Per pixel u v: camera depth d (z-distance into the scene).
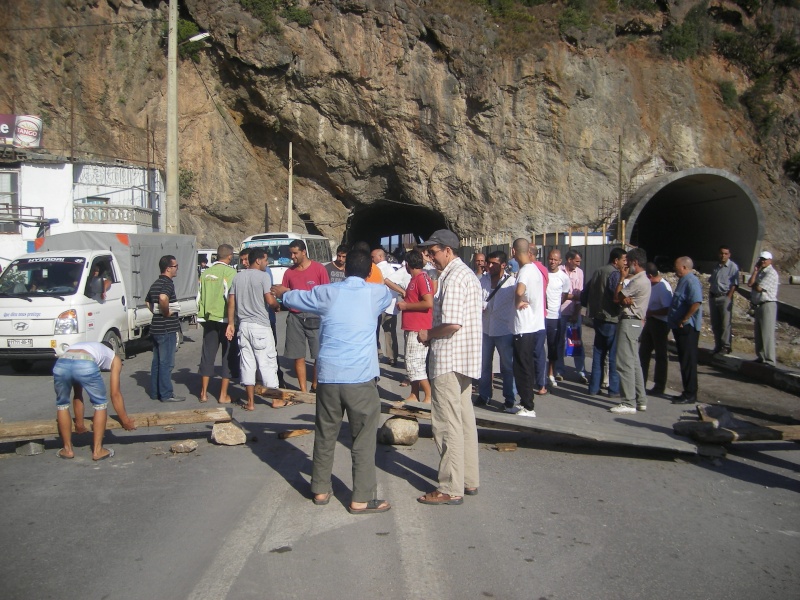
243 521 5.00
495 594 3.97
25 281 11.53
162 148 37.06
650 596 3.99
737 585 4.15
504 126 41.75
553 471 6.34
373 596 3.93
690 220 40.66
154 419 6.66
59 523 4.96
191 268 17.34
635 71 43.53
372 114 40.22
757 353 11.38
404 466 6.39
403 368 11.68
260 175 41.84
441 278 5.51
